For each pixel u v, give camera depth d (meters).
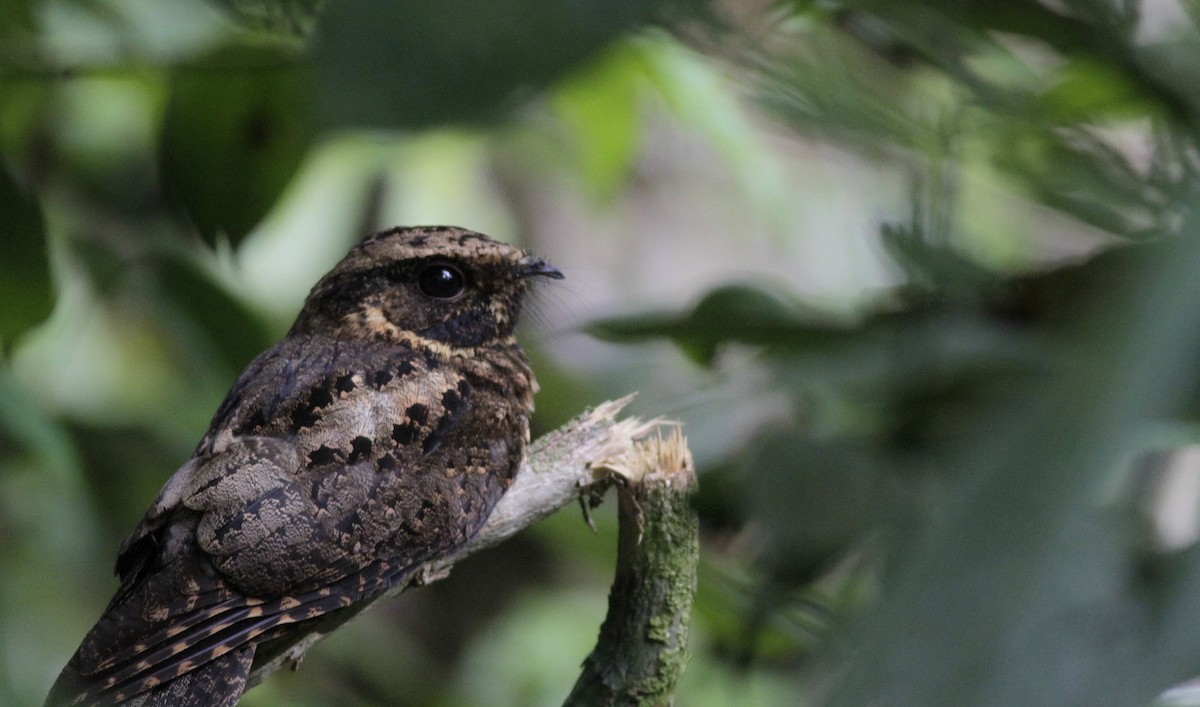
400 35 0.85
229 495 3.05
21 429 3.04
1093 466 0.88
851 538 1.70
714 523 2.62
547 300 3.12
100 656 3.03
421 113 0.85
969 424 2.11
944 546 0.94
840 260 3.11
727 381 2.58
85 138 3.20
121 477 3.18
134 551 3.06
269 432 3.06
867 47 1.88
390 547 3.06
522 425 3.09
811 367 2.44
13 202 3.04
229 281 3.17
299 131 0.87
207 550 3.04
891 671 0.92
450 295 3.09
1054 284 2.58
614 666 3.02
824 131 1.72
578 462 3.06
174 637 3.04
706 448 2.56
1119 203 1.80
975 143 1.87
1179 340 0.86
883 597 0.96
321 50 0.85
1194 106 1.69
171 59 3.02
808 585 1.88
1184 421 1.48
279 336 3.19
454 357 3.09
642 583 3.02
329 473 3.06
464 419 3.07
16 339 3.05
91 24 3.02
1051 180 1.85
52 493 3.20
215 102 3.03
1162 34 1.80
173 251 3.10
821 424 2.32
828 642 1.03
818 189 3.09
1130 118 2.03
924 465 1.73
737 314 2.98
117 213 3.20
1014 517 0.91
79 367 3.21
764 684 3.01
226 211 3.04
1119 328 0.89
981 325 2.42
